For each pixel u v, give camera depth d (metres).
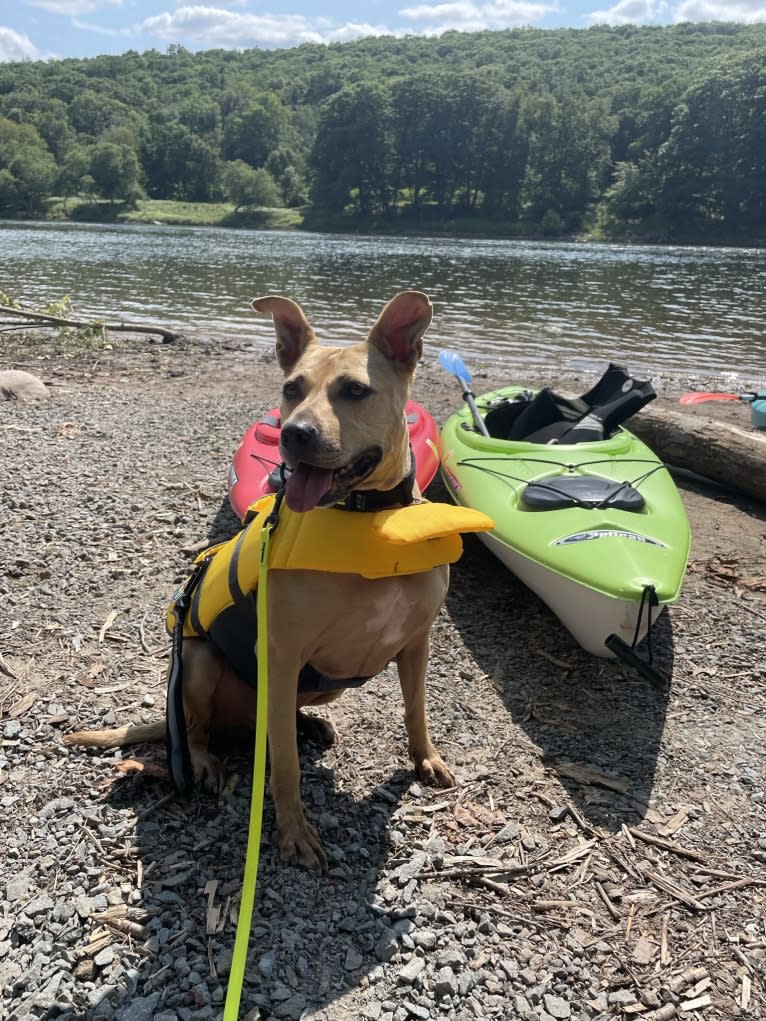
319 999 0.88
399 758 1.31
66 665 1.55
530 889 1.06
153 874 1.04
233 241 21.67
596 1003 0.90
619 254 19.58
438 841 1.13
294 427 0.94
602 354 5.65
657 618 1.68
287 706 1.05
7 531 2.14
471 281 10.97
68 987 0.88
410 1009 0.88
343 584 1.01
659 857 1.13
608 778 1.29
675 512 1.86
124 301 7.97
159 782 1.21
